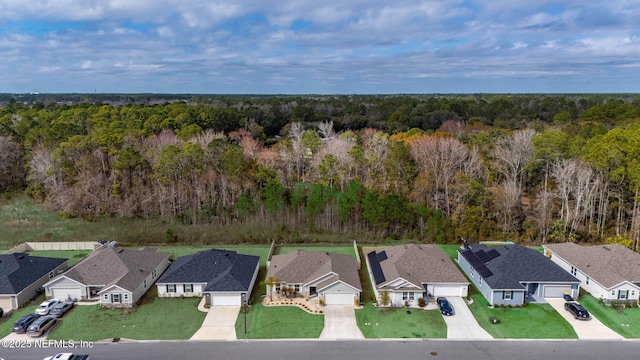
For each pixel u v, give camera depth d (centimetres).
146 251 4306
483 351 2894
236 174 5725
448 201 5366
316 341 3028
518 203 5456
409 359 2802
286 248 4966
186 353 2875
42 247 4884
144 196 5806
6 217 5747
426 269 3859
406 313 3434
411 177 5809
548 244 4831
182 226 5484
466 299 3666
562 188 5188
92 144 6091
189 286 3725
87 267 3850
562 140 5659
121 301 3544
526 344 2981
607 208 5309
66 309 3444
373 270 3994
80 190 5766
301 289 3741
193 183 5881
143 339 3053
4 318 3356
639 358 2797
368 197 5284
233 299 3569
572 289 3669
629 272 3731
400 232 5325
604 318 3334
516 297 3538
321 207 5466
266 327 3216
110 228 5419
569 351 2889
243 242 5144
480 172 5866
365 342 3014
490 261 3978
